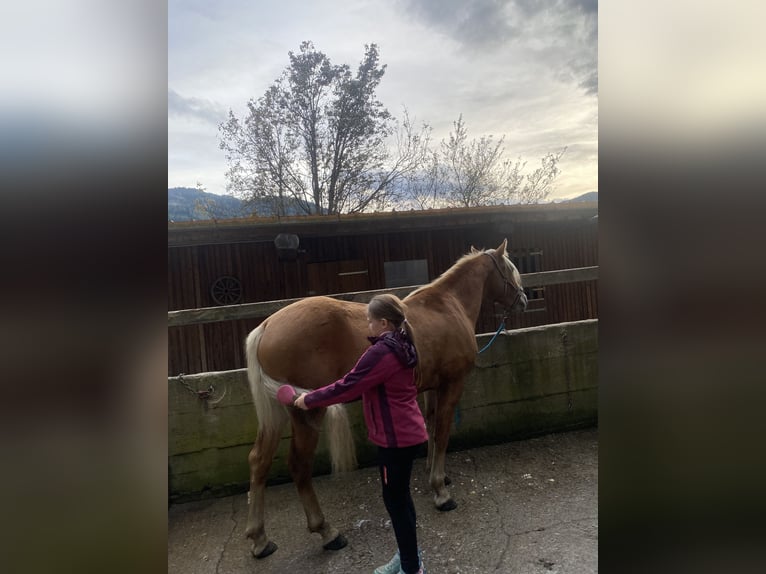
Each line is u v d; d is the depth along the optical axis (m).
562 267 7.79
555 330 3.94
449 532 2.59
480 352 3.72
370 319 2.02
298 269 6.53
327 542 2.48
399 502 1.98
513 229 6.74
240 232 5.59
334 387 1.89
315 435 2.43
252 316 3.39
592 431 4.00
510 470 3.32
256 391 2.40
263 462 2.40
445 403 2.93
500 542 2.47
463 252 7.22
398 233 6.90
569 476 3.20
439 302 3.02
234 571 2.36
